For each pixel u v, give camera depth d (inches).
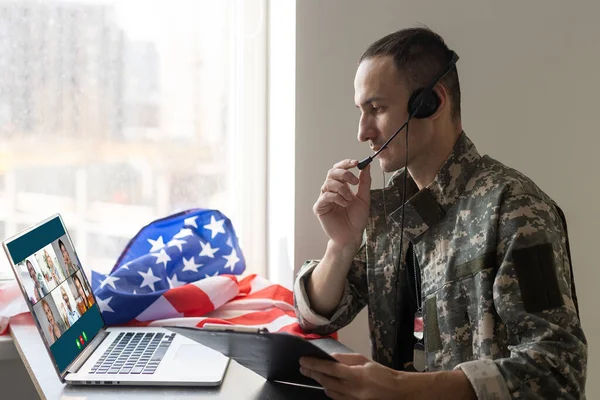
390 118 55.8
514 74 83.0
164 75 86.5
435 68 55.6
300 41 80.0
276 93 87.5
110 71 84.7
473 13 81.7
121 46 84.7
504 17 82.1
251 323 71.1
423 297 56.3
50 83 83.0
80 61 83.6
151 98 86.4
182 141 88.0
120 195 86.5
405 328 60.1
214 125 89.0
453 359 53.3
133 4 84.7
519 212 50.9
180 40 86.7
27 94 82.5
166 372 52.5
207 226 83.5
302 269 66.8
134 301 69.5
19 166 83.1
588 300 86.7
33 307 51.4
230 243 83.9
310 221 82.2
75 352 55.3
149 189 87.4
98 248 86.4
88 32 83.6
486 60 82.6
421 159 57.1
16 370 80.6
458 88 57.3
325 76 80.7
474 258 52.4
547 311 48.4
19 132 82.7
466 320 53.2
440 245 55.4
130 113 85.8
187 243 80.1
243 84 89.2
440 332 54.3
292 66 81.4
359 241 61.8
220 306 74.9
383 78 55.6
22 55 82.0
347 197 60.1
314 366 45.0
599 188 85.0
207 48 87.7
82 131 84.5
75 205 85.2
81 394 49.1
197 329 45.8
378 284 60.5
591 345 87.4
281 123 86.0
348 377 44.7
